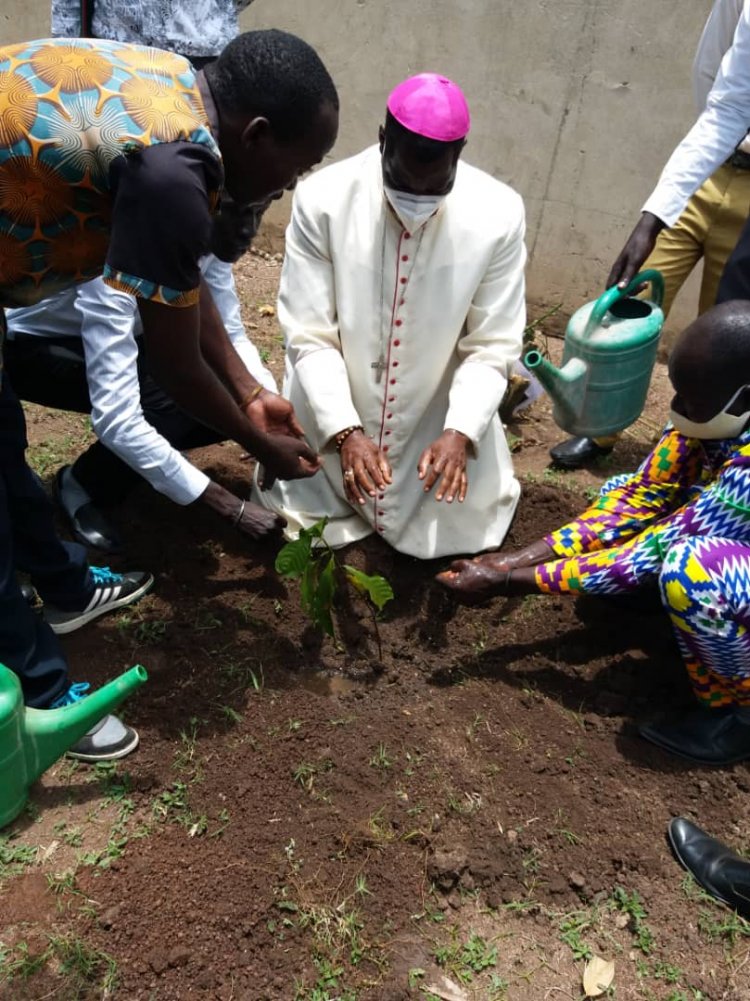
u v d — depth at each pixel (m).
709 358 2.21
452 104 2.41
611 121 4.31
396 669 2.80
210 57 2.96
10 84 1.73
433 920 2.15
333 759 2.47
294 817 2.32
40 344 2.94
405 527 3.08
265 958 2.03
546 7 4.20
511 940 2.13
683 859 2.29
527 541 3.31
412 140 2.39
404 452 3.05
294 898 2.14
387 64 4.66
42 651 2.36
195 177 1.74
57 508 3.16
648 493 2.83
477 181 2.84
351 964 2.04
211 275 3.03
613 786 2.48
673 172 3.22
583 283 4.74
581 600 3.07
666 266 3.71
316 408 2.83
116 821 2.28
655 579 2.60
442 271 2.78
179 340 1.94
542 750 2.56
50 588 2.67
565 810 2.40
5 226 1.82
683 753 2.55
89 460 3.09
